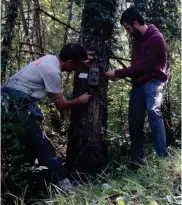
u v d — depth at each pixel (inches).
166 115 203.8
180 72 229.8
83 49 140.3
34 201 126.4
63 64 140.4
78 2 182.4
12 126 120.2
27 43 186.4
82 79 157.2
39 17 206.8
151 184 109.7
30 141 132.1
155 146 143.3
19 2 187.0
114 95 212.5
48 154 133.1
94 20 155.9
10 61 168.9
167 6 195.5
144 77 148.8
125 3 192.2
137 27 149.3
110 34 160.2
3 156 125.7
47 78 135.6
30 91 133.3
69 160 162.1
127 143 180.9
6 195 125.2
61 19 237.8
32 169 131.1
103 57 159.3
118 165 155.8
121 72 148.9
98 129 160.9
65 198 114.0
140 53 151.1
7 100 124.6
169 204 96.1
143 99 151.3
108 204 102.5
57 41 231.0
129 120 154.6
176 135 203.9
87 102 151.2
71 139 162.2
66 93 211.8
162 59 148.3
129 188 110.0
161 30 193.9
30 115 131.3
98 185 121.7
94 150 160.2
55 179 133.6
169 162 128.5
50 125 205.3
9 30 170.2
